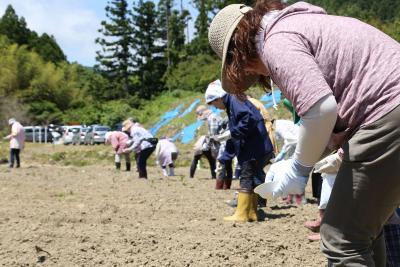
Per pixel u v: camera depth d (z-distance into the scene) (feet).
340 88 7.99
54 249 16.07
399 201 8.18
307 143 7.91
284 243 16.61
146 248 16.17
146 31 237.45
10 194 31.19
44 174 49.37
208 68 191.01
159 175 52.03
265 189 9.14
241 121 20.43
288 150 24.39
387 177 7.81
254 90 94.58
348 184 8.05
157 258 15.10
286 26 8.28
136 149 44.80
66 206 25.39
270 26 8.46
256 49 8.77
